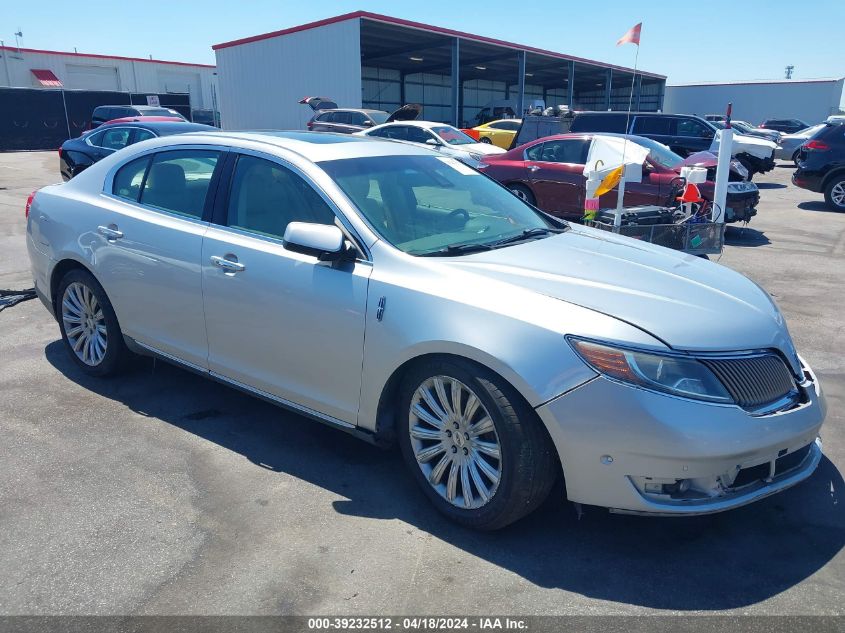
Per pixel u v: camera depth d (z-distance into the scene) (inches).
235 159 155.2
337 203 137.6
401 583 108.2
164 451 149.7
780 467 117.6
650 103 1845.5
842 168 544.1
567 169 441.1
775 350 119.1
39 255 189.3
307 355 137.2
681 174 376.2
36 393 178.5
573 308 113.2
